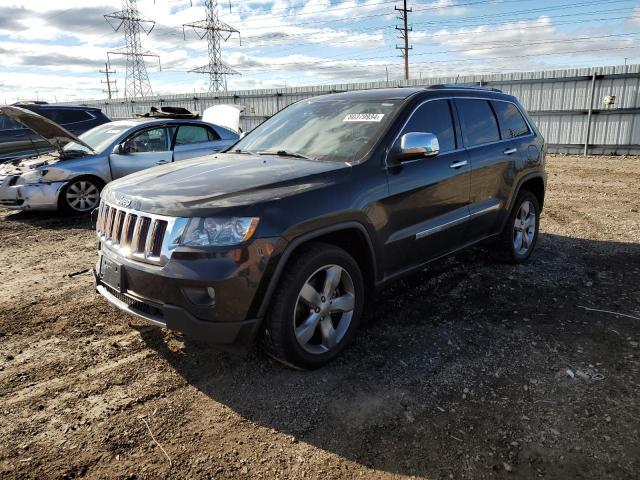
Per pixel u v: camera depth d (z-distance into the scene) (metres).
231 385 3.07
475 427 2.67
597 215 7.80
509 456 2.45
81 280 4.97
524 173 5.05
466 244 4.45
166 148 8.50
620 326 3.83
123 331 3.78
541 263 5.35
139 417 2.76
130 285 2.96
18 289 4.71
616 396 2.93
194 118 9.27
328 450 2.51
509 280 4.83
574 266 5.25
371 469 2.38
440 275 4.96
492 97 4.91
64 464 2.39
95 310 4.18
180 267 2.72
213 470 2.37
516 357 3.39
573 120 18.53
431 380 3.12
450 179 4.03
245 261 2.73
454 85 4.57
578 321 3.93
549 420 2.72
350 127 3.84
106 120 12.09
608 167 14.28
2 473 2.32
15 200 7.70
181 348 3.51
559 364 3.29
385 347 3.53
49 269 5.36
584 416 2.75
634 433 2.60
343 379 3.13
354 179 3.29
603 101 17.69
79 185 7.94
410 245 3.74
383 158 3.52
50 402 2.88
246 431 2.65
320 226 3.02
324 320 3.20
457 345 3.55
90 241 6.59
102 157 8.01
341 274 3.25
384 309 4.16
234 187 3.00
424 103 4.00
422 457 2.45
